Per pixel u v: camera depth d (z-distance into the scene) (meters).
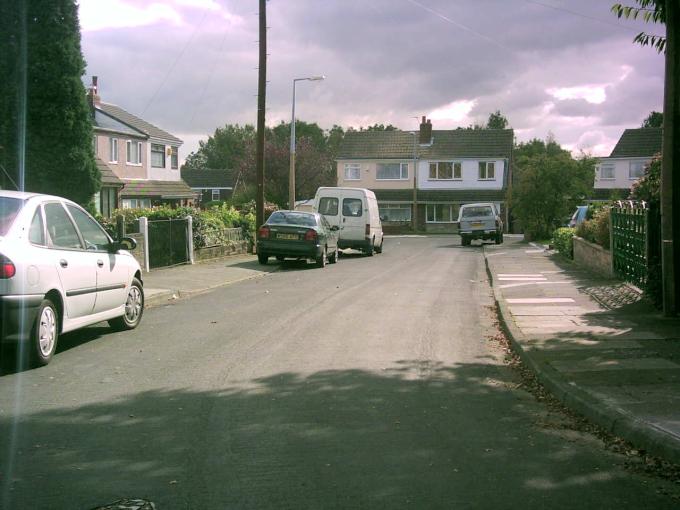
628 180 58.88
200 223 22.89
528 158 42.66
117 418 6.12
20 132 17.69
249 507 4.28
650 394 6.59
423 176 63.38
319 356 8.81
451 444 5.51
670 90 10.38
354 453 5.27
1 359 8.47
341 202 28.67
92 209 19.47
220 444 5.45
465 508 4.29
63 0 17.78
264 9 25.86
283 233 22.06
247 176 61.38
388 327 11.05
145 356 8.73
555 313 11.73
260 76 26.20
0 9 17.41
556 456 5.26
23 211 8.05
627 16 10.98
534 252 29.39
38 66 17.53
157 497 4.42
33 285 7.71
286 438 5.61
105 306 9.65
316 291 15.91
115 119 40.75
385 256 29.59
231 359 8.60
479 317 12.27
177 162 47.66
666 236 10.70
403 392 7.12
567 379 7.23
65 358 8.58
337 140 118.00
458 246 38.44
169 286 15.79
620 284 15.49
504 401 6.85
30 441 5.49
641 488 4.64
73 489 4.54
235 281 17.98
